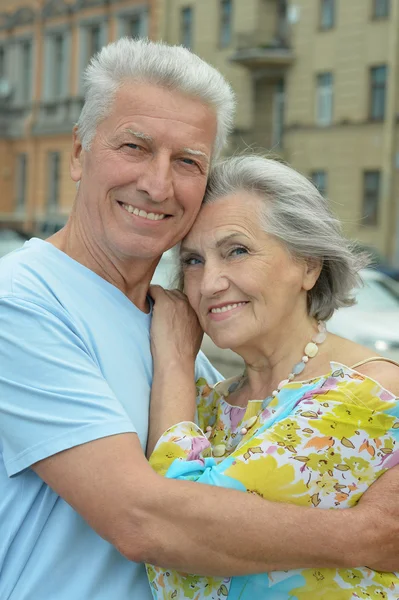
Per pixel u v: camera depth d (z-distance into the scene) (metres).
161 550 1.94
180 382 2.30
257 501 1.98
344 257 2.35
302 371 2.29
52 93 37.03
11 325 2.06
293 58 28.75
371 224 27.14
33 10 37.38
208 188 2.35
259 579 2.07
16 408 2.03
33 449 2.01
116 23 33.84
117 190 2.26
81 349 2.12
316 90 28.52
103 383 2.07
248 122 30.22
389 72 26.20
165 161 2.22
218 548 1.94
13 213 38.78
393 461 2.08
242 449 2.09
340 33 27.56
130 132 2.21
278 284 2.29
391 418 2.08
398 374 2.15
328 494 2.07
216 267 2.30
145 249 2.28
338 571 2.06
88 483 1.97
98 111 2.26
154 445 2.21
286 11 29.23
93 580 2.09
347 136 27.56
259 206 2.29
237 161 2.35
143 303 2.45
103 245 2.32
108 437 1.99
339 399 2.09
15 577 2.07
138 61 2.22
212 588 2.10
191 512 1.94
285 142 29.27
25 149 38.12
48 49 37.03
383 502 2.04
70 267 2.28
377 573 2.06
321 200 2.35
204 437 2.20
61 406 2.01
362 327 7.99
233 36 30.02
